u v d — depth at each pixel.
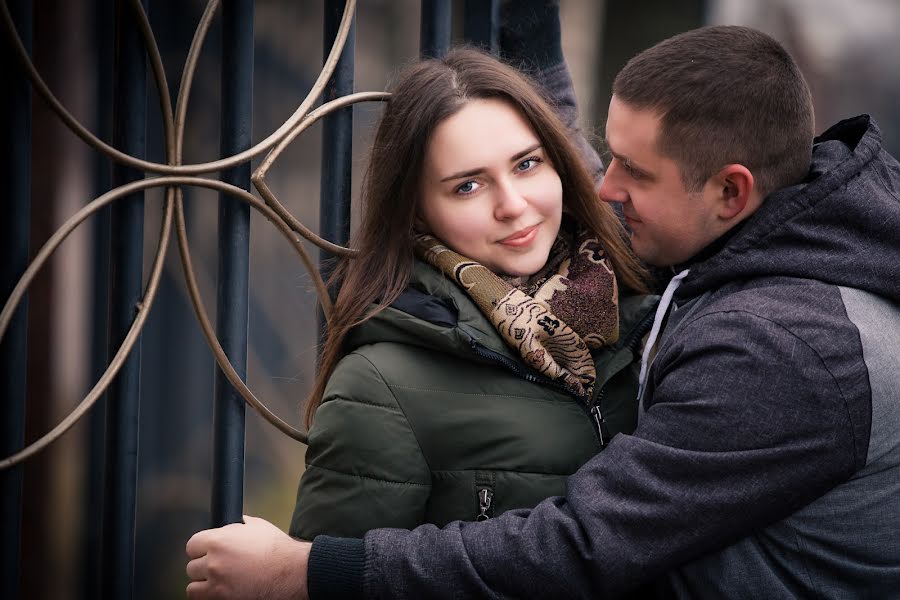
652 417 2.96
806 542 2.94
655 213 3.24
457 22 7.65
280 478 7.56
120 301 3.00
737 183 3.12
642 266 3.70
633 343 3.54
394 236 3.38
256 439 7.64
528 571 2.92
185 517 7.20
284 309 7.71
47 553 6.02
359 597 2.98
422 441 3.20
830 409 2.81
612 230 3.61
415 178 3.32
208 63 7.28
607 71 8.99
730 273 3.06
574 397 3.31
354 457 3.17
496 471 3.20
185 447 7.27
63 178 5.82
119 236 2.99
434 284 3.31
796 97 3.13
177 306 7.28
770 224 3.04
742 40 3.17
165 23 7.18
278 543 3.06
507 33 3.94
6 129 2.78
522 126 3.32
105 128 6.00
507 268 3.35
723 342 2.89
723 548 2.95
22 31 2.80
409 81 3.35
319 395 3.51
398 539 3.01
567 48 8.81
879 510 2.92
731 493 2.84
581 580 2.91
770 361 2.83
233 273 3.21
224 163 3.09
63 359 5.96
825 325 2.85
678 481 2.87
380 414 3.18
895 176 3.19
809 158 3.19
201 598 3.05
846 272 2.94
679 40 3.22
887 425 2.87
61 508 6.06
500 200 3.27
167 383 7.23
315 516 3.21
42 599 6.01
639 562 2.88
